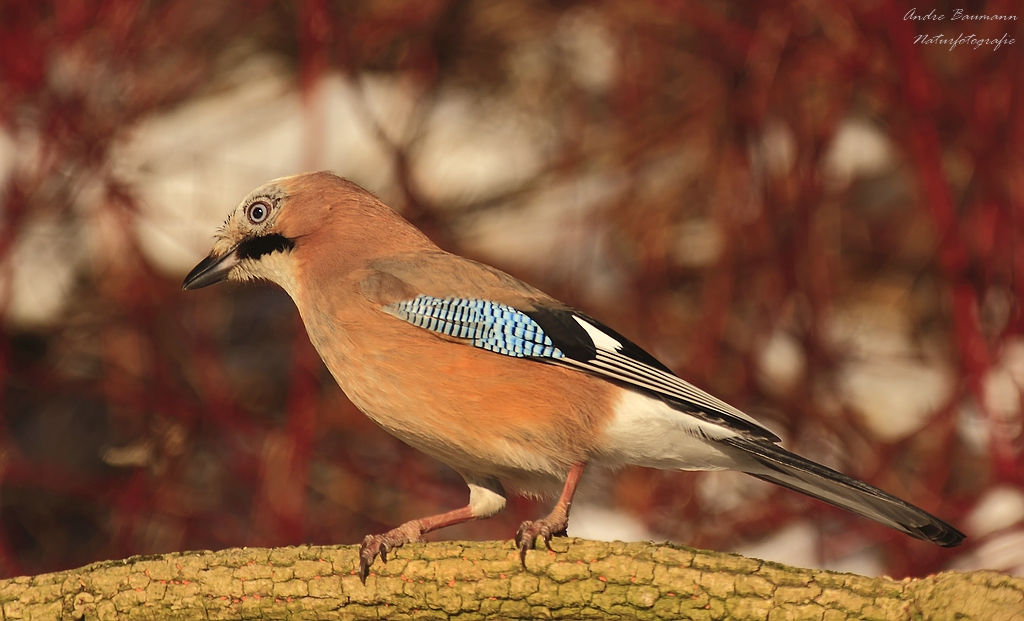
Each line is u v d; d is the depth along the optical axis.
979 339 11.35
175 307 12.52
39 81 12.20
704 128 12.70
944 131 11.74
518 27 13.81
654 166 13.13
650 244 12.86
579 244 12.95
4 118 12.30
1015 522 10.71
